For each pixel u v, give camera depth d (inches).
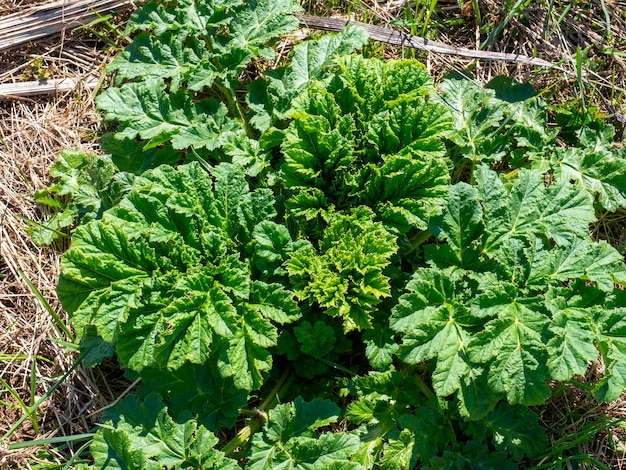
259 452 38.6
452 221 41.3
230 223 41.6
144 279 39.6
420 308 39.1
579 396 45.6
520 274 39.6
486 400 38.2
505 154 47.7
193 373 41.5
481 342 37.6
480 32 55.8
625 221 50.0
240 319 39.3
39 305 47.5
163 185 40.9
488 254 41.0
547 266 39.6
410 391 41.5
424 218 41.0
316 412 39.4
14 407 44.8
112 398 45.4
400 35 53.5
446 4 56.6
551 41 55.7
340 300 40.0
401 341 42.1
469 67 53.8
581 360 37.0
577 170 47.6
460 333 39.0
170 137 46.8
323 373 43.6
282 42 54.4
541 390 37.1
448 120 42.8
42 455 43.8
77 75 54.3
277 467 38.2
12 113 52.9
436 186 41.4
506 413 40.8
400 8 55.9
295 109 44.4
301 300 41.6
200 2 49.0
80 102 53.1
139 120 46.5
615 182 46.6
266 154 45.4
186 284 38.9
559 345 37.3
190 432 38.6
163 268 40.2
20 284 48.1
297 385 43.4
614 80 54.7
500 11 55.7
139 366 38.4
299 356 43.0
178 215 40.7
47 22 54.2
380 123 42.5
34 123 52.4
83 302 39.3
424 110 42.6
